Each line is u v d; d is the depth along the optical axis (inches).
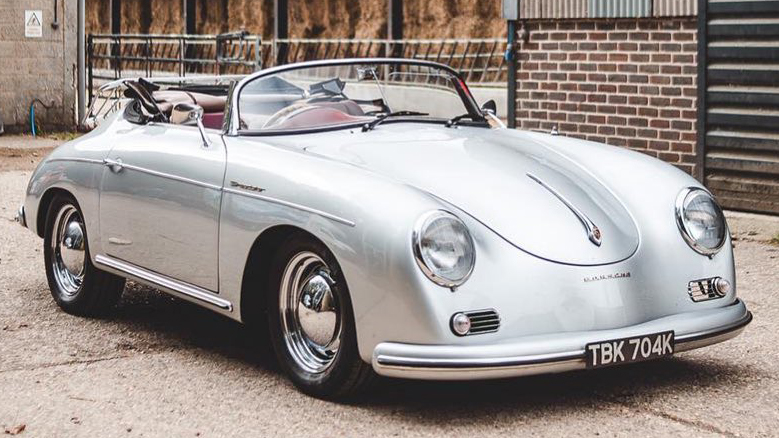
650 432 166.6
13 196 412.8
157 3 936.3
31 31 612.1
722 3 341.4
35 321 237.5
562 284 170.1
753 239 333.7
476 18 699.4
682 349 179.3
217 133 208.2
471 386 189.8
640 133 371.6
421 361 161.2
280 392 187.3
